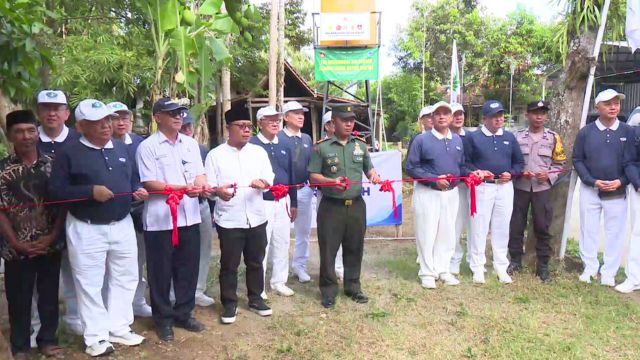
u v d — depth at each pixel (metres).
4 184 3.36
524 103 25.70
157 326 3.98
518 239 5.50
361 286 5.20
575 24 5.59
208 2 5.53
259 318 4.37
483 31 26.58
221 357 3.66
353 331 4.09
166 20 5.12
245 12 3.92
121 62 7.42
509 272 5.51
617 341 3.90
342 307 4.62
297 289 5.20
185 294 4.07
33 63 3.91
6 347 3.03
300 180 5.16
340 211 4.56
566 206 5.76
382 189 4.77
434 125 5.04
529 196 5.31
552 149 5.25
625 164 4.92
